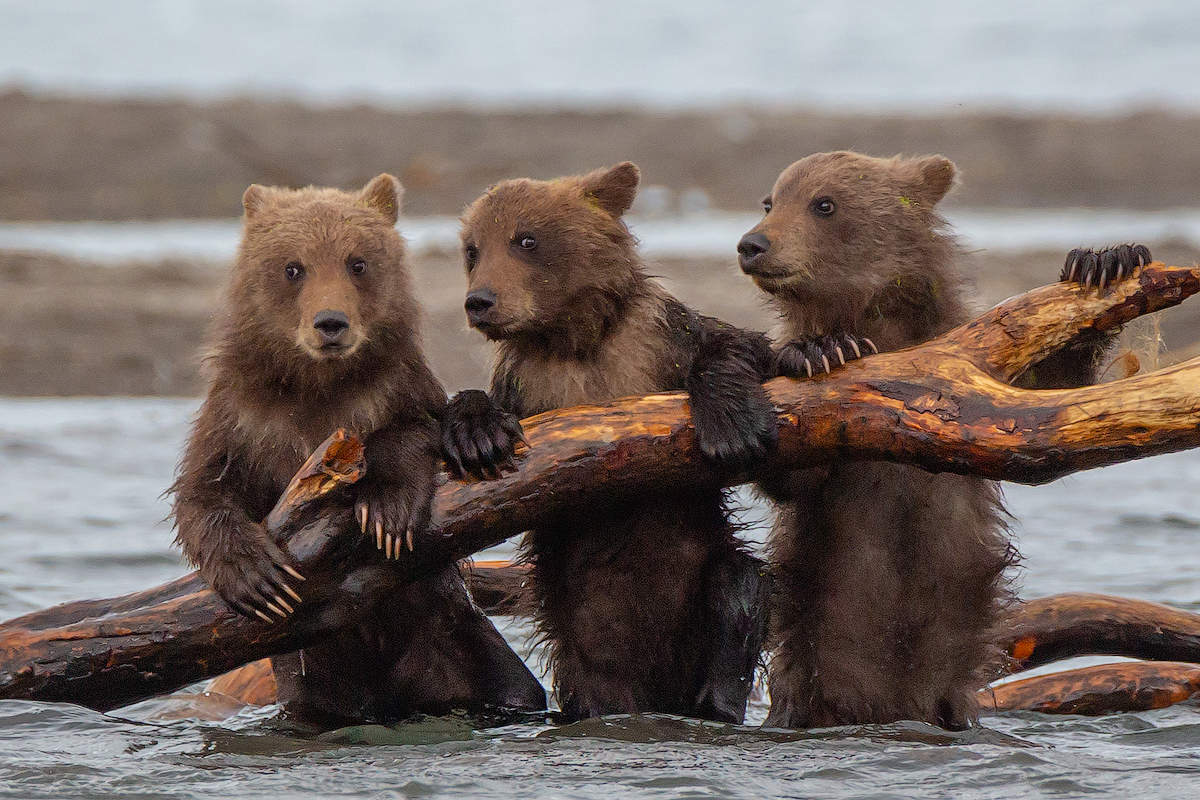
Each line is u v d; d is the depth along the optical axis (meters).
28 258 38.47
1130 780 10.38
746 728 11.81
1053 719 12.86
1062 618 14.15
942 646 12.34
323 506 11.28
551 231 12.52
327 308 11.70
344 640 12.50
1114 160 67.06
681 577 12.62
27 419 27.08
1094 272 11.37
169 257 40.91
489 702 13.03
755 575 12.70
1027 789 10.15
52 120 59.97
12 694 11.26
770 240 13.05
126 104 62.41
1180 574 17.55
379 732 12.16
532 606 13.27
